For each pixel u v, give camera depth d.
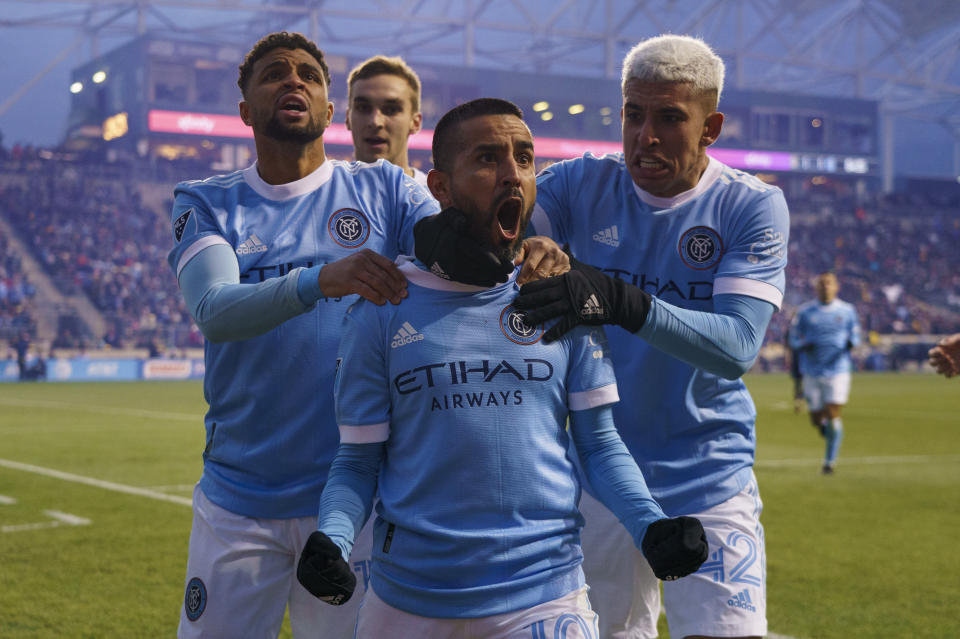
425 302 2.18
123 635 4.38
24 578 5.36
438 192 2.19
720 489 2.89
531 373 2.16
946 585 5.43
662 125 2.65
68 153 40.16
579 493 2.28
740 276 2.68
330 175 2.94
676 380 2.87
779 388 27.31
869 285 45.94
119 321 32.75
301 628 2.87
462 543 2.10
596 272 2.31
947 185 59.28
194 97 40.66
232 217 2.80
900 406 20.78
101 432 13.52
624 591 3.02
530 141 2.12
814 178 53.69
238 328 2.43
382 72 4.67
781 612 4.88
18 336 30.16
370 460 2.24
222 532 2.73
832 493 8.80
